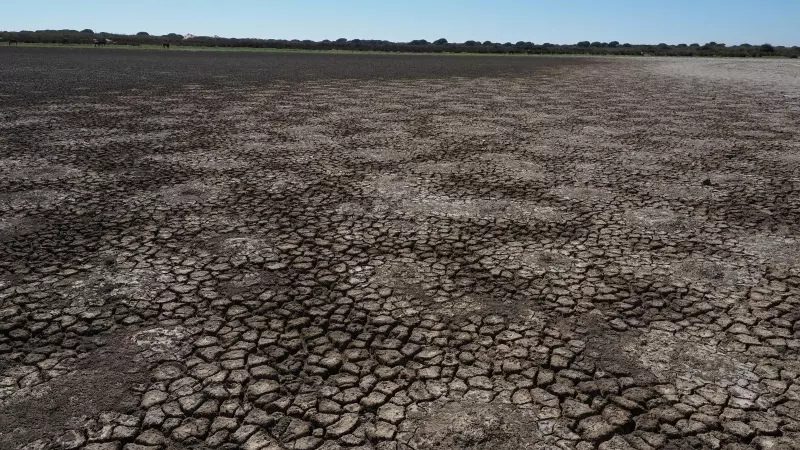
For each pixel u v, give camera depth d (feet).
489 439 9.22
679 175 26.86
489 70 119.85
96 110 47.14
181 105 51.65
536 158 30.53
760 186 24.77
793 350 11.82
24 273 15.10
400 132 38.52
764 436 9.30
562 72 116.37
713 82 89.40
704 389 10.55
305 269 15.67
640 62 178.60
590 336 12.35
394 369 11.12
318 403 10.09
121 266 15.65
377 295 14.19
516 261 16.38
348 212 20.67
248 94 62.44
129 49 203.31
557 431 9.43
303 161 29.01
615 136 37.78
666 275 15.48
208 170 26.71
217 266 15.75
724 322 12.96
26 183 23.76
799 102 58.95
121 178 24.95
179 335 12.23
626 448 9.05
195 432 9.32
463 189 24.04
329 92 66.28
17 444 8.93
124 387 10.43
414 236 18.31
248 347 11.80
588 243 17.84
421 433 9.35
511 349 11.83
